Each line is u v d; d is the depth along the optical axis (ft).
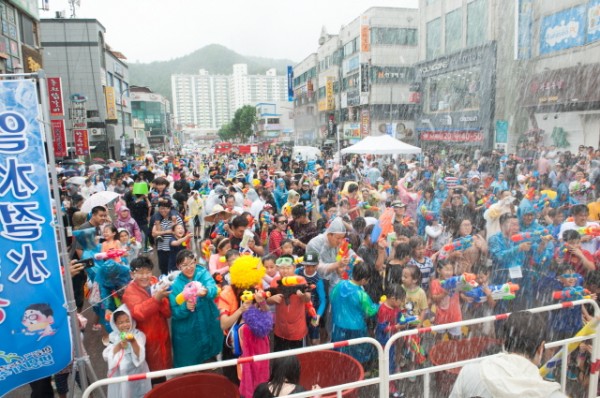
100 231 21.53
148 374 10.12
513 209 20.43
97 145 122.83
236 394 13.02
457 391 8.62
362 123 114.73
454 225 20.51
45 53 118.52
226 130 349.41
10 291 11.32
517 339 8.59
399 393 14.60
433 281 15.94
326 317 18.13
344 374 14.10
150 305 13.00
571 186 30.32
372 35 112.47
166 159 88.33
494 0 76.38
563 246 16.89
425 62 97.91
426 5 97.76
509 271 18.01
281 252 18.79
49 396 13.71
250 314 12.82
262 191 34.58
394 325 14.75
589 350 14.55
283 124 273.54
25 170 11.22
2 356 11.28
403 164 60.49
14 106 11.03
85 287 19.27
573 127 64.08
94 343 19.65
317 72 164.96
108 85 132.77
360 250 19.06
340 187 39.27
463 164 55.62
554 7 66.23
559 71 65.67
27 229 11.32
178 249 24.48
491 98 78.13
